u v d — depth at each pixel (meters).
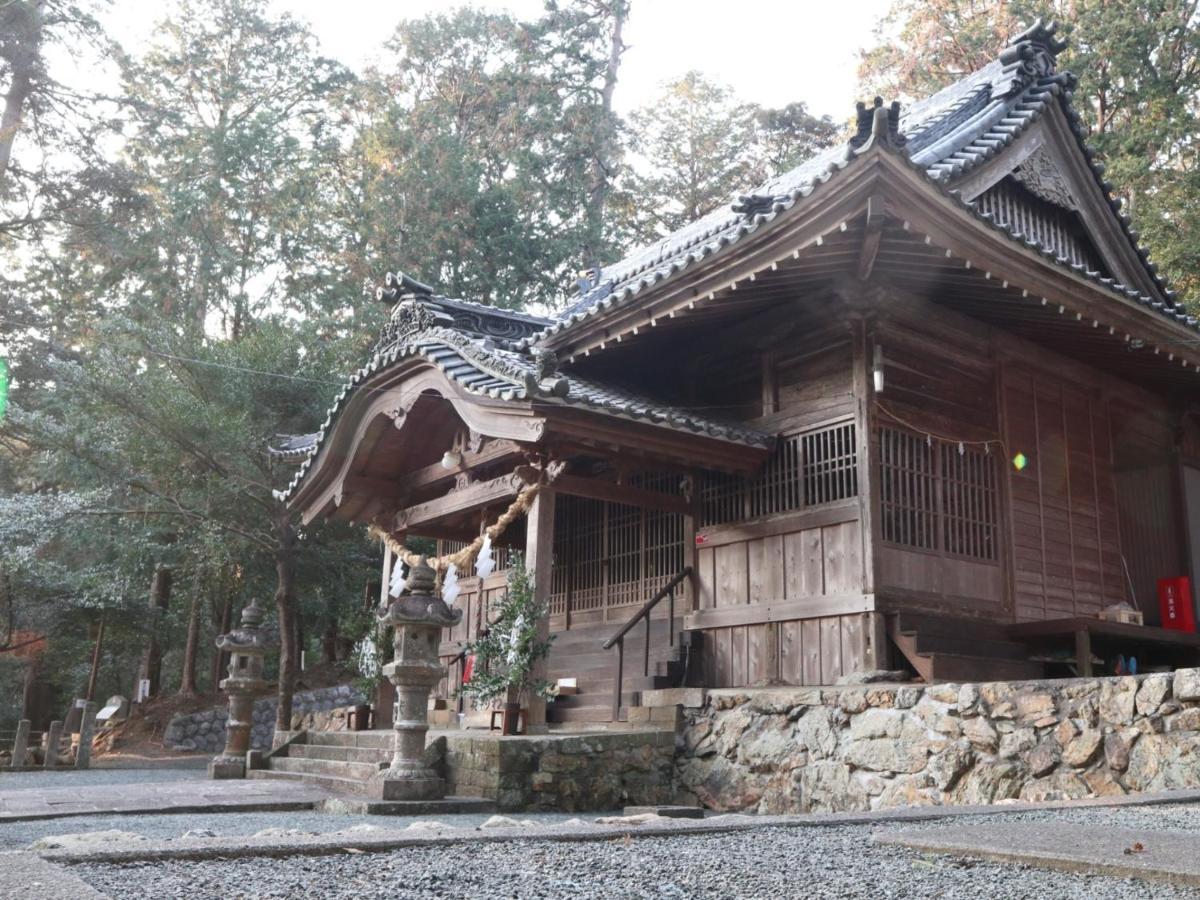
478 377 11.14
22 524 19.03
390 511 14.31
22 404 24.64
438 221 30.06
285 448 17.39
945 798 8.34
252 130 29.45
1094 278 11.08
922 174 9.20
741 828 4.79
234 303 29.11
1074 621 10.98
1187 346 12.77
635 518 13.68
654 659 12.82
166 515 21.19
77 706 20.97
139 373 20.02
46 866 2.99
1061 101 13.95
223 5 31.97
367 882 3.27
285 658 19.28
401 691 9.59
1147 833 4.28
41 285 29.22
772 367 12.21
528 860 3.76
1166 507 15.20
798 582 11.32
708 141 36.88
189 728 22.11
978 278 10.55
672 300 10.98
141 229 28.70
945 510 11.59
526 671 10.34
